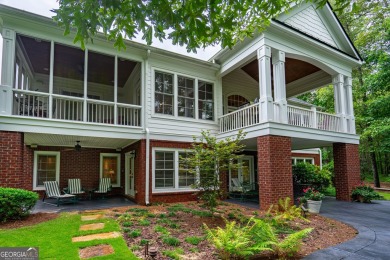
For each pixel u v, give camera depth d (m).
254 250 4.15
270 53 8.79
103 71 11.04
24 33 7.43
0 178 6.73
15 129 7.07
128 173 11.13
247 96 13.19
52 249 4.20
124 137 8.88
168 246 4.59
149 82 9.55
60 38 7.98
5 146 6.88
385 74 14.26
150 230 5.52
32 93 7.44
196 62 10.42
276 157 8.15
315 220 6.91
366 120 16.05
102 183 11.03
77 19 3.06
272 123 8.19
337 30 11.12
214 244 4.19
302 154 16.39
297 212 7.05
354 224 6.53
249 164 13.12
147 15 3.23
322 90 20.70
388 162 25.38
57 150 10.76
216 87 11.24
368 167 25.30
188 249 4.48
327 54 10.48
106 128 8.56
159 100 9.80
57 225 5.66
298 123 9.38
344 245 4.87
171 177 9.66
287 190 8.22
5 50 7.13
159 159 9.49
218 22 3.59
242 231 4.64
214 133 10.89
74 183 10.42
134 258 3.91
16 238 4.68
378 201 10.51
